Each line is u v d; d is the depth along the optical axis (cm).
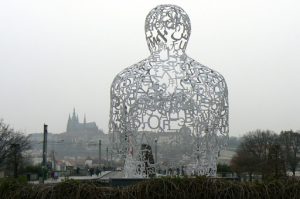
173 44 1406
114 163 7300
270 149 4041
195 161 1362
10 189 1117
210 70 1373
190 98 1299
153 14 1416
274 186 1099
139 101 1302
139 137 1333
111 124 1364
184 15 1416
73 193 1054
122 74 1364
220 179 1106
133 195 1054
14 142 4844
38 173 5238
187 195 1048
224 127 1376
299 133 4856
